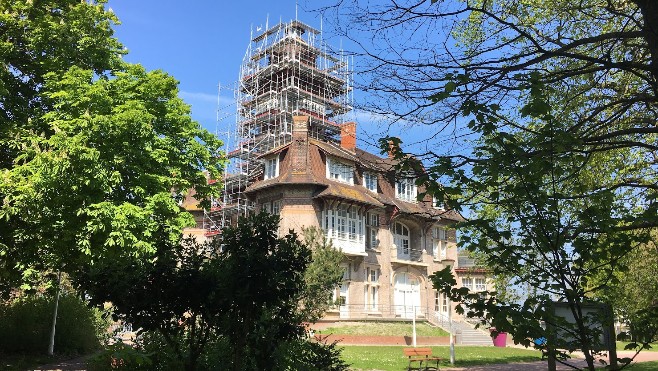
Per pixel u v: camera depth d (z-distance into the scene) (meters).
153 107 18.20
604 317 4.15
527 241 4.17
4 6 15.83
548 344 4.01
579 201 5.10
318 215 33.03
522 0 8.00
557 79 5.20
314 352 8.34
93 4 17.95
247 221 6.11
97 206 14.21
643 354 25.89
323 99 39.34
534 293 4.30
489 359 22.86
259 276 5.68
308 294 15.80
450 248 42.91
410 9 5.37
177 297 5.88
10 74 15.88
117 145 15.71
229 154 42.94
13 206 14.28
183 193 19.17
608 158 9.38
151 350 7.27
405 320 34.75
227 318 5.95
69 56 16.75
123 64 18.75
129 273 5.88
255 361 6.27
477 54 5.53
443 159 4.44
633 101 5.69
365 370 17.80
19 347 17.78
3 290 18.42
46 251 15.49
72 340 19.00
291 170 33.44
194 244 6.35
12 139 14.72
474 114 4.34
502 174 4.21
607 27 7.81
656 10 4.98
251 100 44.06
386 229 37.94
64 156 13.95
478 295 4.30
